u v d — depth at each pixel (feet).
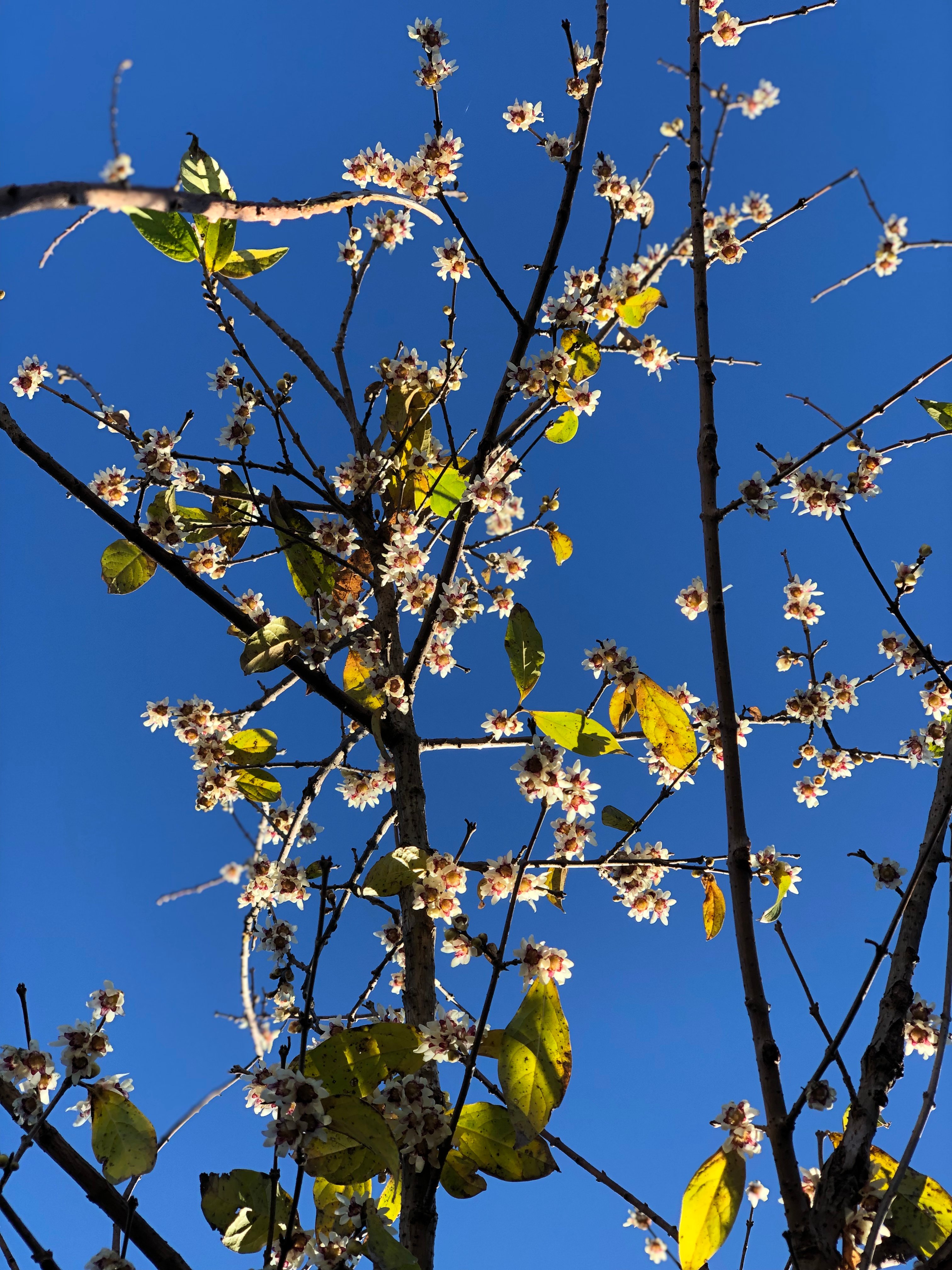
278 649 2.53
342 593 2.95
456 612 2.79
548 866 2.62
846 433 2.45
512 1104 2.29
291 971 2.70
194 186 2.56
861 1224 2.12
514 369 2.72
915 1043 2.39
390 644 2.88
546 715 2.68
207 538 3.00
